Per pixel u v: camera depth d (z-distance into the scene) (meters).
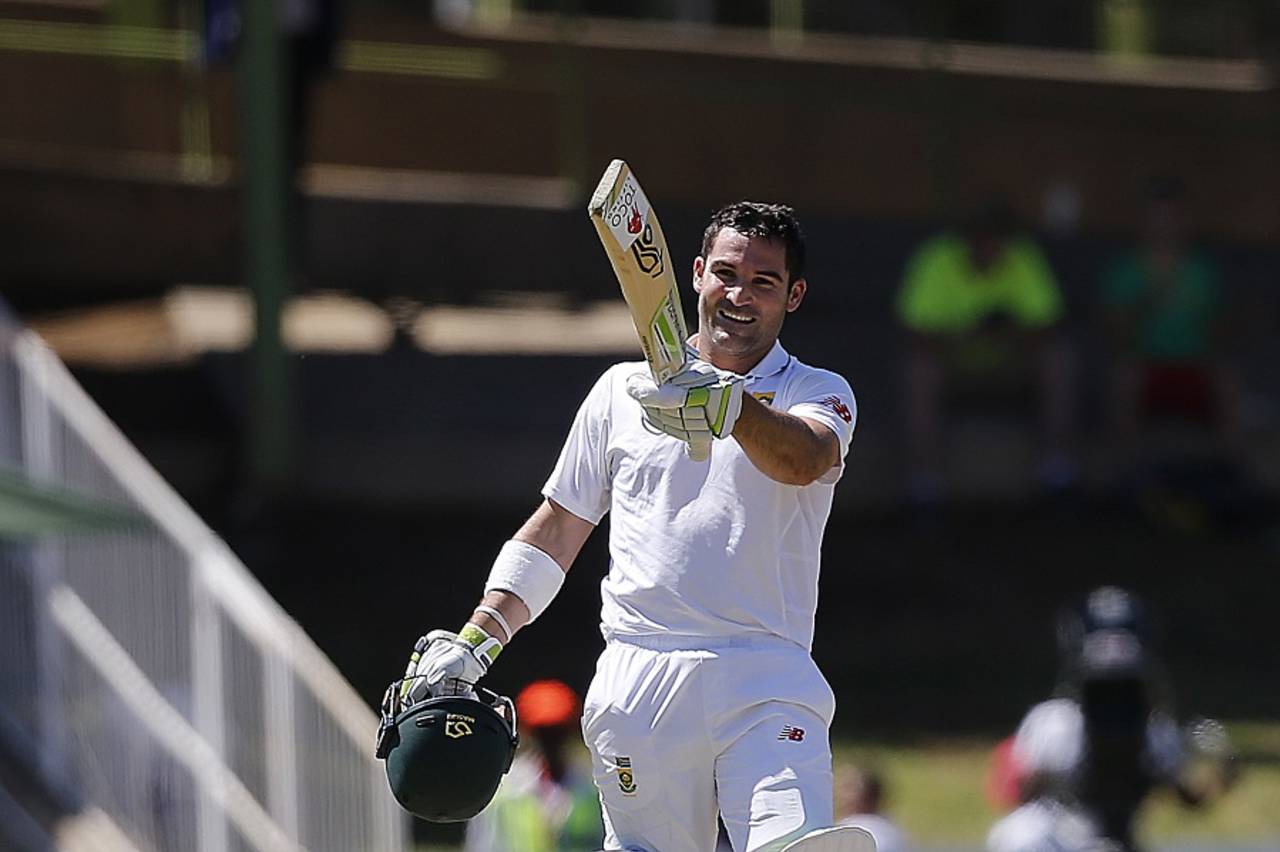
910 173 77.81
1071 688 35.22
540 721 35.88
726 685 17.31
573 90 73.88
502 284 70.81
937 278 60.72
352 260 69.50
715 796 17.70
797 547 17.61
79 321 65.38
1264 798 44.22
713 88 75.69
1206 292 61.75
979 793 42.94
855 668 49.81
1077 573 55.94
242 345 61.81
